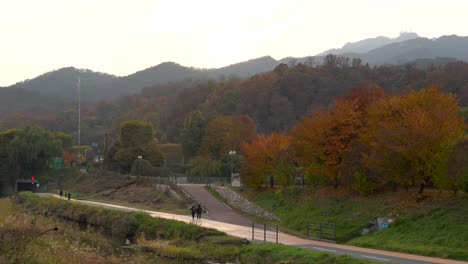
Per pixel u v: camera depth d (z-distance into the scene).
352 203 39.75
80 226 50.06
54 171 112.81
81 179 104.12
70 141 144.75
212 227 39.56
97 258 24.86
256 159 57.44
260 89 151.25
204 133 105.81
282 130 130.12
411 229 30.36
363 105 45.78
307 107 140.75
